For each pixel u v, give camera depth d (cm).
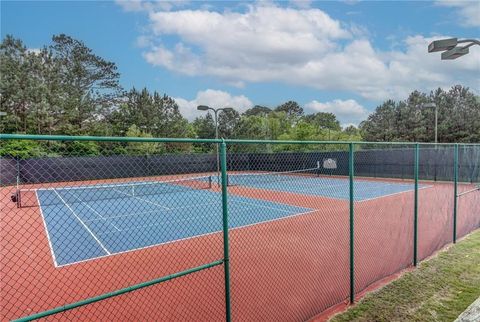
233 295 538
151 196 1656
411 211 1159
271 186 1930
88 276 646
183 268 673
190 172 2359
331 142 485
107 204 1485
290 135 4900
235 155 2561
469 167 1770
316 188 1886
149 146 1894
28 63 3362
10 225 1120
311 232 915
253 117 5656
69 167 1543
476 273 577
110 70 4541
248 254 740
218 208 1375
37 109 3162
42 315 271
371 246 770
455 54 567
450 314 443
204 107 2088
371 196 1545
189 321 461
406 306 470
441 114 3894
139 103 4525
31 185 1564
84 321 465
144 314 481
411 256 678
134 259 738
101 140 272
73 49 4409
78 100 3734
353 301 495
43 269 693
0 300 547
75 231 1039
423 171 2116
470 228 899
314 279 593
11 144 1566
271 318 463
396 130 4356
